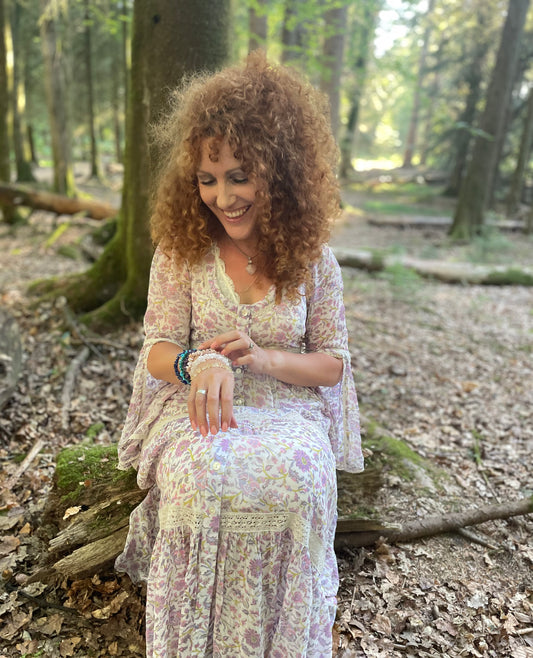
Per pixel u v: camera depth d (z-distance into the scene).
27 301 4.98
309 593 1.56
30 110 20.11
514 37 11.04
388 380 4.31
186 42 3.26
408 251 10.57
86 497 2.26
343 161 24.88
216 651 1.60
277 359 1.68
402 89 30.75
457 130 18.66
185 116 1.65
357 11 13.98
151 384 1.88
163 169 1.87
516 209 14.93
